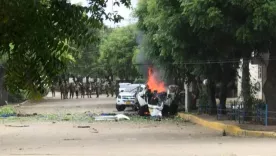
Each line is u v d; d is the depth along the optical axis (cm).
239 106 2584
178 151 1578
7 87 390
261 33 1866
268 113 2338
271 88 2325
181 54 2411
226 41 2164
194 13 1883
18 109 4316
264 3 1762
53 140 2027
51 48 379
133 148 1688
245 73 2552
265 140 1898
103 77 9094
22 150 1672
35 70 381
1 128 2622
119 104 4100
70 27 387
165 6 2161
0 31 365
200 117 2973
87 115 3559
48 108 4484
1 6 351
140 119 3222
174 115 3538
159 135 2214
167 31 2183
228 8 1850
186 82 3503
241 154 1484
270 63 2305
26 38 372
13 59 378
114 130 2477
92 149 1673
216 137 2092
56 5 377
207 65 2633
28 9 358
